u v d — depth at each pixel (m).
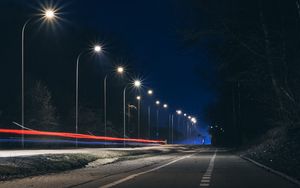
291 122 37.81
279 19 32.03
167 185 17.97
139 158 47.31
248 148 63.62
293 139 36.28
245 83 39.44
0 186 17.95
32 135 80.69
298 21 31.34
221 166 31.58
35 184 18.75
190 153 66.19
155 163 36.59
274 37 32.22
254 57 35.53
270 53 32.50
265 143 48.59
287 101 35.81
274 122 50.03
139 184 18.44
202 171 26.33
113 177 22.20
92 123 104.12
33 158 29.20
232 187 17.09
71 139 93.88
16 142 69.81
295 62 33.69
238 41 32.59
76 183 19.12
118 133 119.56
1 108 84.50
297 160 26.50
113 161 40.00
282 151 34.50
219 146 127.50
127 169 28.86
